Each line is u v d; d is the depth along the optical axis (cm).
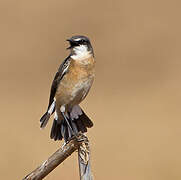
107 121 1736
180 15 2800
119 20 2788
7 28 2692
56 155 609
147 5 2905
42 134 1559
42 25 2728
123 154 1453
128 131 1642
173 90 2122
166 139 1571
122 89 2144
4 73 2295
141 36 2653
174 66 2416
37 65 2388
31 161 1374
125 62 2453
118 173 1334
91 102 1964
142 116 1800
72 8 2861
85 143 618
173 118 1770
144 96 2047
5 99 1975
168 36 2645
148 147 1508
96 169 1359
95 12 2841
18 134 1564
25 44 2577
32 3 2884
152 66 2427
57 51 2531
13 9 2831
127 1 2931
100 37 2659
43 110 1839
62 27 2722
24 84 2173
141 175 1323
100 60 2467
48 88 2125
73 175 1252
